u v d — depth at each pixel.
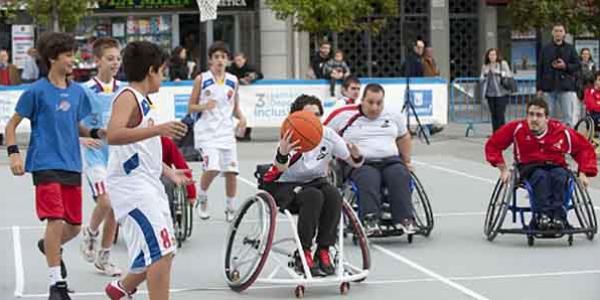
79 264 11.33
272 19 31.98
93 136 9.57
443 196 16.39
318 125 9.76
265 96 25.09
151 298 7.89
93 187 10.53
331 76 24.92
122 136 7.66
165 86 24.34
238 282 9.88
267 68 32.16
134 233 7.88
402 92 25.55
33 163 9.20
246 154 22.62
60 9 27.30
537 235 12.09
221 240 12.67
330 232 9.86
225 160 13.64
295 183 9.95
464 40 34.88
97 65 10.76
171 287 10.20
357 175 11.84
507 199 12.20
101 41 10.70
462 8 34.91
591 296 9.71
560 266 11.09
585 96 22.00
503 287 10.14
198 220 14.06
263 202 9.74
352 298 9.72
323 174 10.05
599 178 18.20
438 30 34.31
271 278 9.95
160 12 31.66
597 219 13.82
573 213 14.21
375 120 12.12
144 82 7.94
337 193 9.91
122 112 7.77
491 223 12.48
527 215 14.03
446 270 10.95
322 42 28.42
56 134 9.20
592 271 10.83
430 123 25.72
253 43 32.38
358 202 11.78
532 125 11.98
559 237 12.41
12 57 30.39
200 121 13.56
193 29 31.86
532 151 12.09
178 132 7.68
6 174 19.34
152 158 7.94
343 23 28.52
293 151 9.71
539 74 22.62
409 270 10.95
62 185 9.24
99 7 31.28
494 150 12.23
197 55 31.72
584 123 22.17
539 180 12.00
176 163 11.04
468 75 35.06
